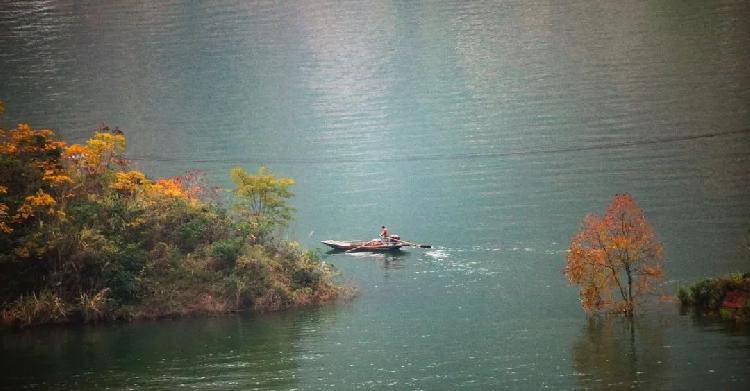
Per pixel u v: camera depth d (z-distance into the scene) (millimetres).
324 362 176625
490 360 174125
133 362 179375
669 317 193625
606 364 167625
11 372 175625
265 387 164125
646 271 197250
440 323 199750
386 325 199625
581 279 196750
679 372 161125
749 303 187500
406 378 166500
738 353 168125
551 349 178500
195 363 177750
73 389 166125
